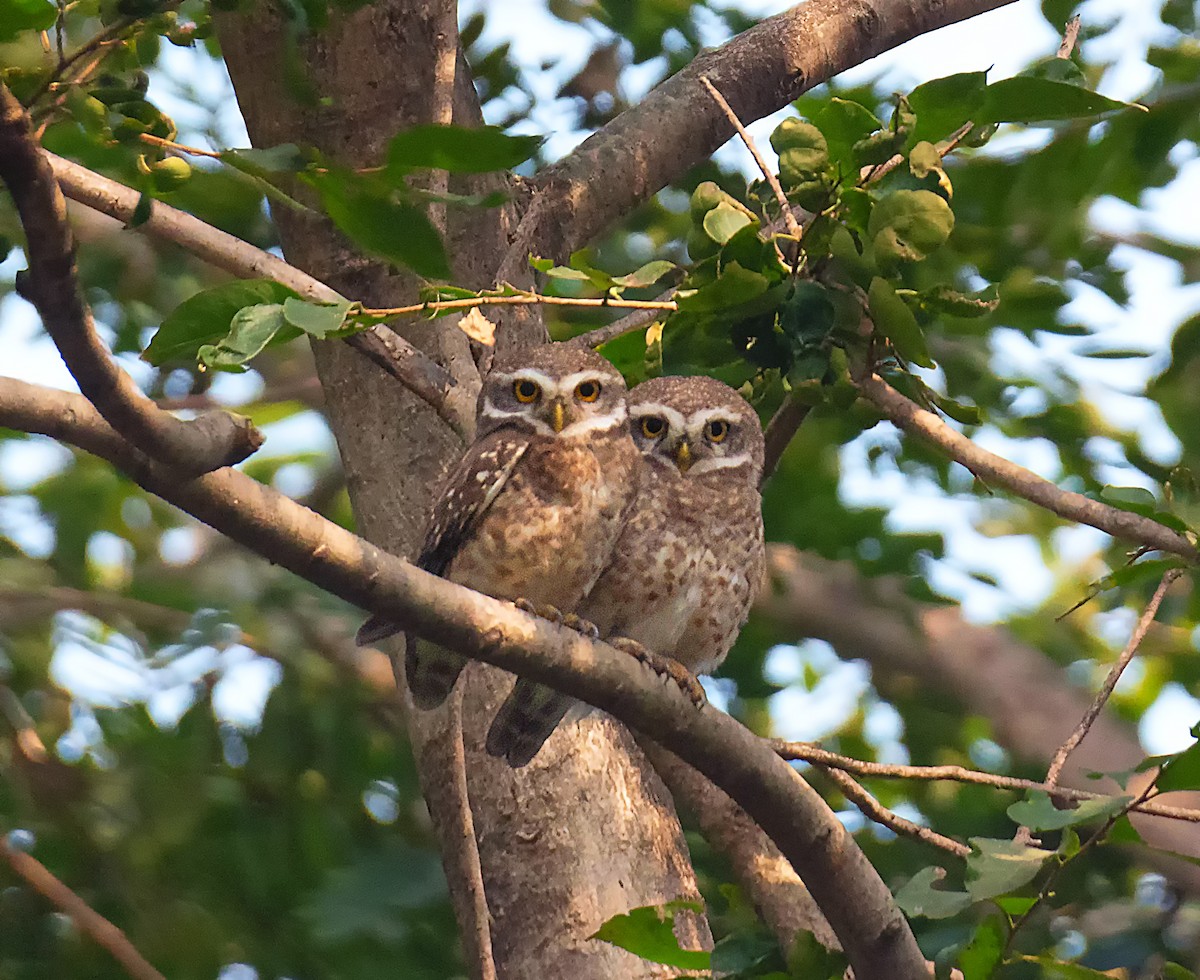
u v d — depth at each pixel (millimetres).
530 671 7133
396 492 9867
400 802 13461
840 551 15109
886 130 8164
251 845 12719
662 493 10219
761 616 16656
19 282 5098
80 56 5719
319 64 9688
